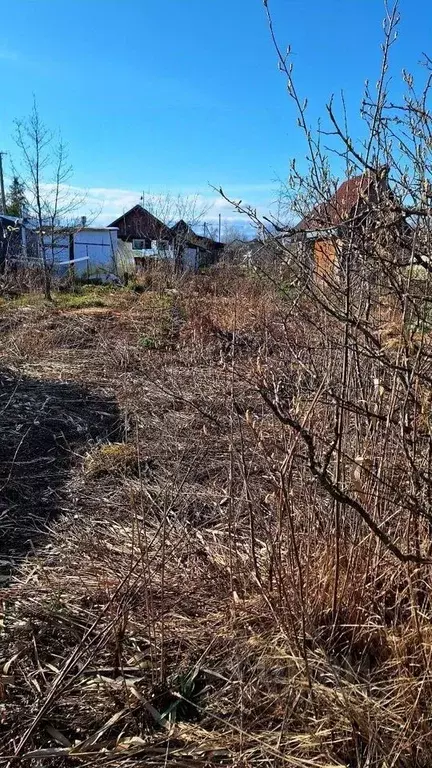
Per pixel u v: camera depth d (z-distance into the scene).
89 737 1.82
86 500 3.57
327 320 2.36
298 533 2.27
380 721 1.77
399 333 1.87
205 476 3.69
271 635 2.06
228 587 2.40
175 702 1.93
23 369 6.98
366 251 1.83
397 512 1.97
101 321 9.80
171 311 10.02
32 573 2.71
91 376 6.70
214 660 2.08
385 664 1.96
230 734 1.81
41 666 2.09
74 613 2.34
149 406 5.32
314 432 2.25
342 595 2.09
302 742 1.76
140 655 2.10
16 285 15.14
